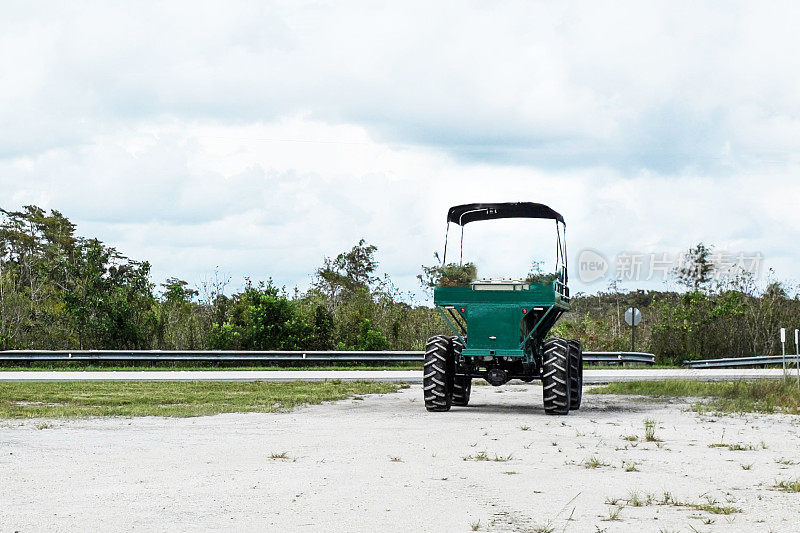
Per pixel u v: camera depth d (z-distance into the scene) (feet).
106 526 17.83
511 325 45.03
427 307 103.24
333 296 113.29
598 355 92.68
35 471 24.95
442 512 19.40
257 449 29.99
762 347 101.76
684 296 104.94
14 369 82.89
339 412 44.96
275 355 87.20
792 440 33.22
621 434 35.19
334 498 20.98
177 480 23.48
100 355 85.56
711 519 18.75
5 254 189.67
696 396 57.36
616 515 19.06
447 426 37.93
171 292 98.07
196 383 64.08
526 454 28.99
